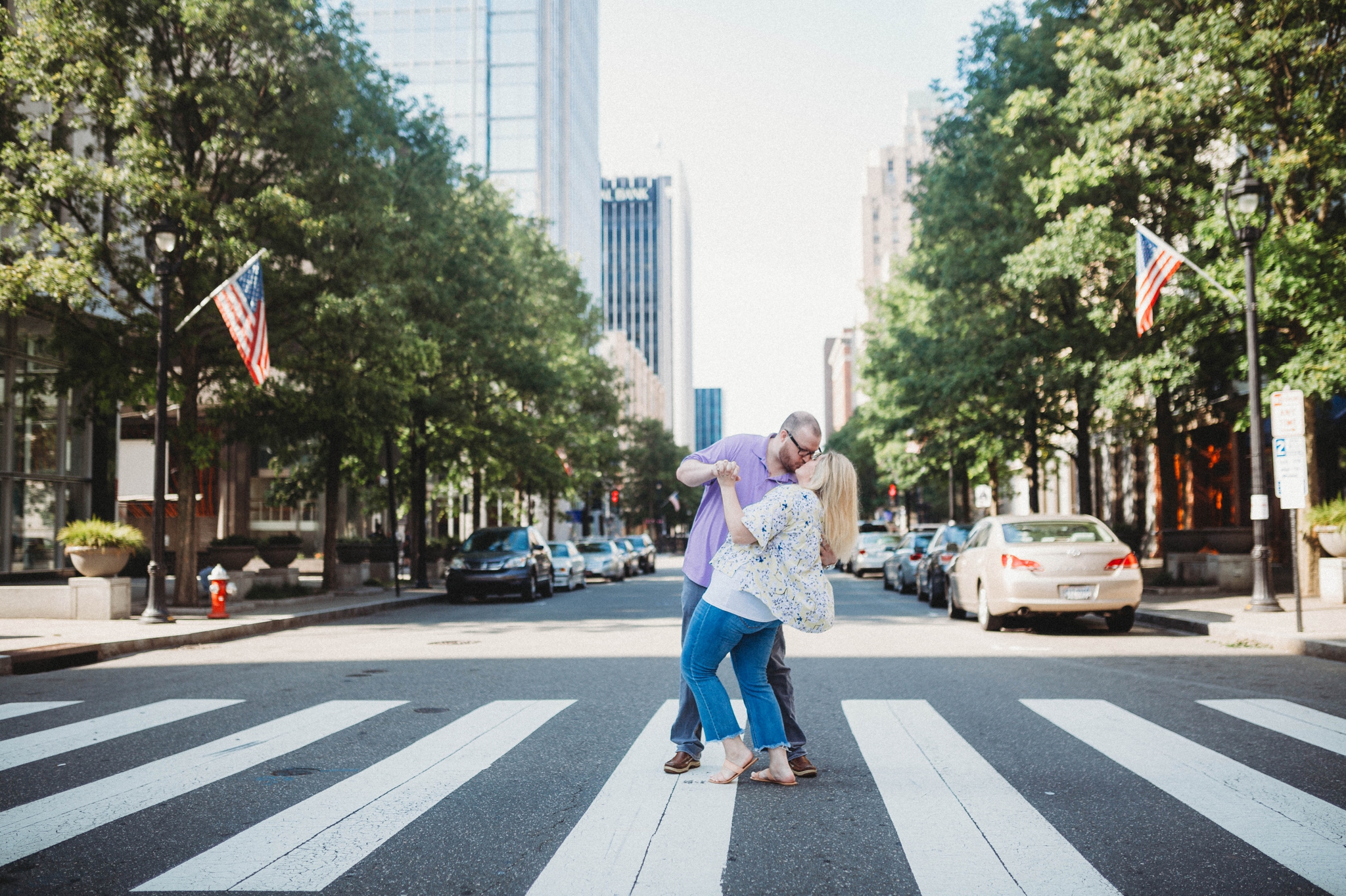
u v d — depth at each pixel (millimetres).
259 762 5809
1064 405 24297
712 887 3660
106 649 12188
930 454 28469
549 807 4785
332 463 23109
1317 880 3691
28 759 5941
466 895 3586
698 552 5305
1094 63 17625
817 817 4578
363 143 19234
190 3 16266
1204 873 3777
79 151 21344
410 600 22500
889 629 14352
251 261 16250
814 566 4977
